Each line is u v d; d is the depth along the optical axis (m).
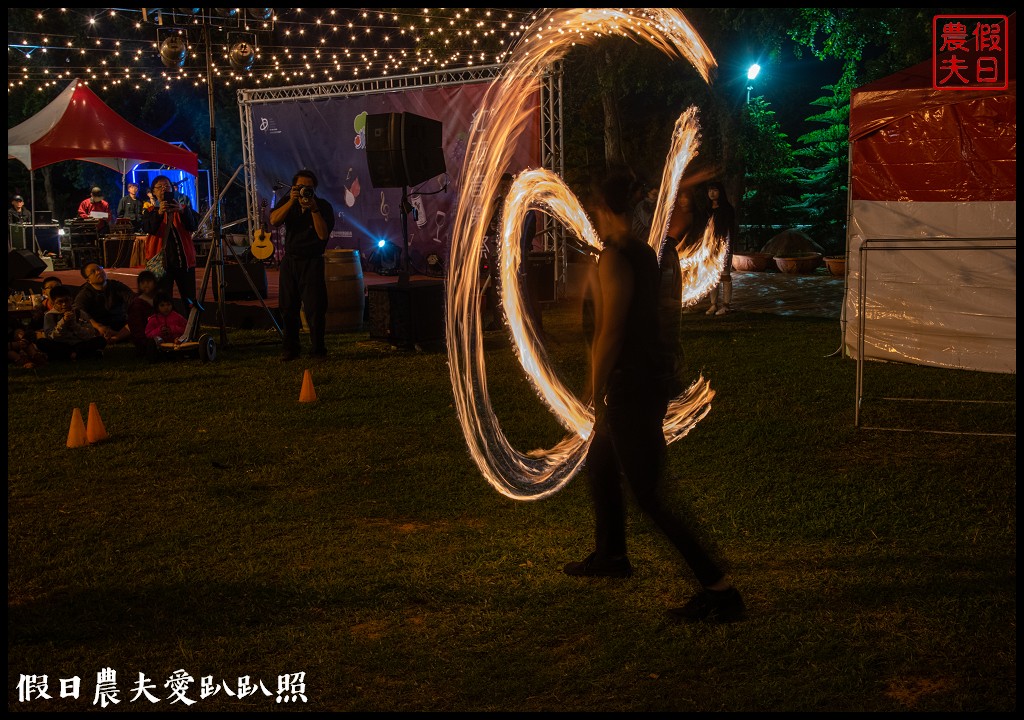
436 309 12.23
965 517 5.70
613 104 22.73
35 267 18.28
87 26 33.69
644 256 4.49
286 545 5.55
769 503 6.02
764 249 22.36
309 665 4.15
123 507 6.29
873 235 10.61
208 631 4.46
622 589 4.82
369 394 9.59
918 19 19.16
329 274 13.76
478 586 4.88
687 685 3.93
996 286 9.87
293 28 29.42
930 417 8.14
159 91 35.44
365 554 5.37
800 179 26.78
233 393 9.72
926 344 10.38
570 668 4.06
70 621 4.58
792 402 8.80
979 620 4.36
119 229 22.47
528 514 5.96
